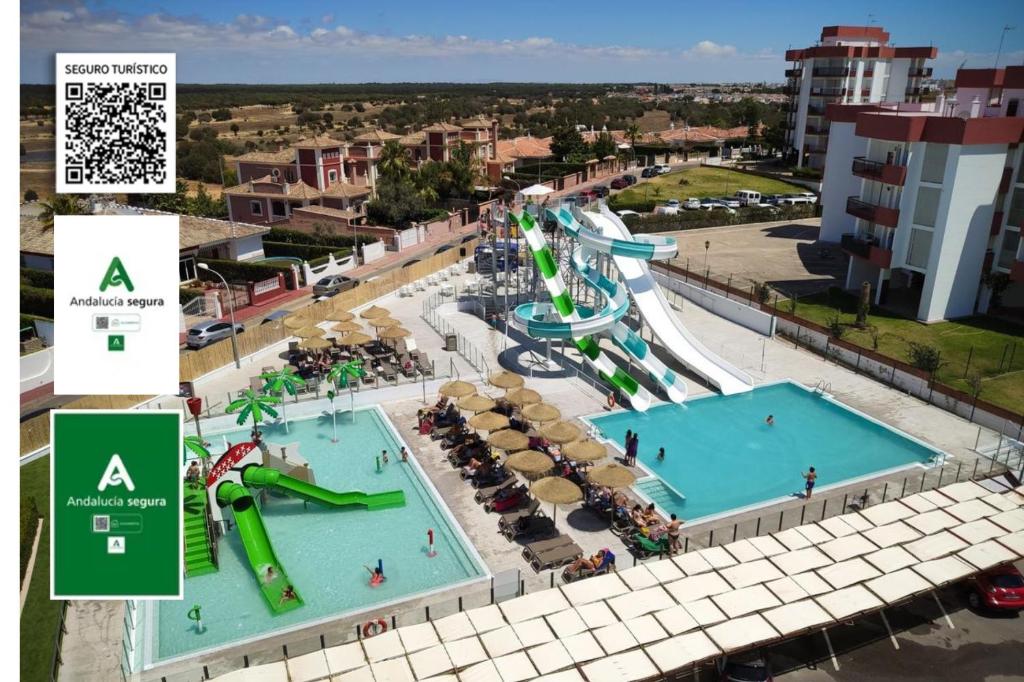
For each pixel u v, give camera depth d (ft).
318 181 286.25
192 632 70.85
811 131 377.91
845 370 137.90
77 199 188.55
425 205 279.90
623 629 60.54
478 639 59.72
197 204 281.13
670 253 126.31
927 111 183.73
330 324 163.84
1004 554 70.85
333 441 110.83
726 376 132.57
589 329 125.18
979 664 66.54
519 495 91.56
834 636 70.08
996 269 160.97
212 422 115.34
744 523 88.69
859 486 97.45
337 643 68.49
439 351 146.30
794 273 201.26
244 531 84.33
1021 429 108.37
